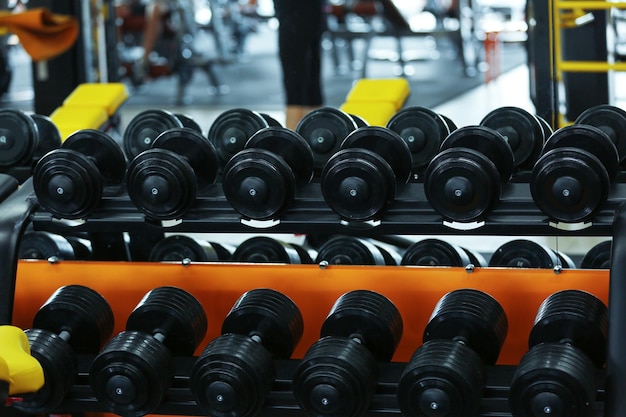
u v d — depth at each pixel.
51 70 5.62
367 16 11.23
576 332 2.34
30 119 3.01
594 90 5.55
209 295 2.73
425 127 2.96
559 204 2.26
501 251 3.13
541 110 4.69
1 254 2.40
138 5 10.40
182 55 9.46
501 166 2.46
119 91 4.38
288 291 2.69
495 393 2.34
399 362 2.49
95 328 2.57
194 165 2.56
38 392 2.40
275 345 2.50
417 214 2.41
